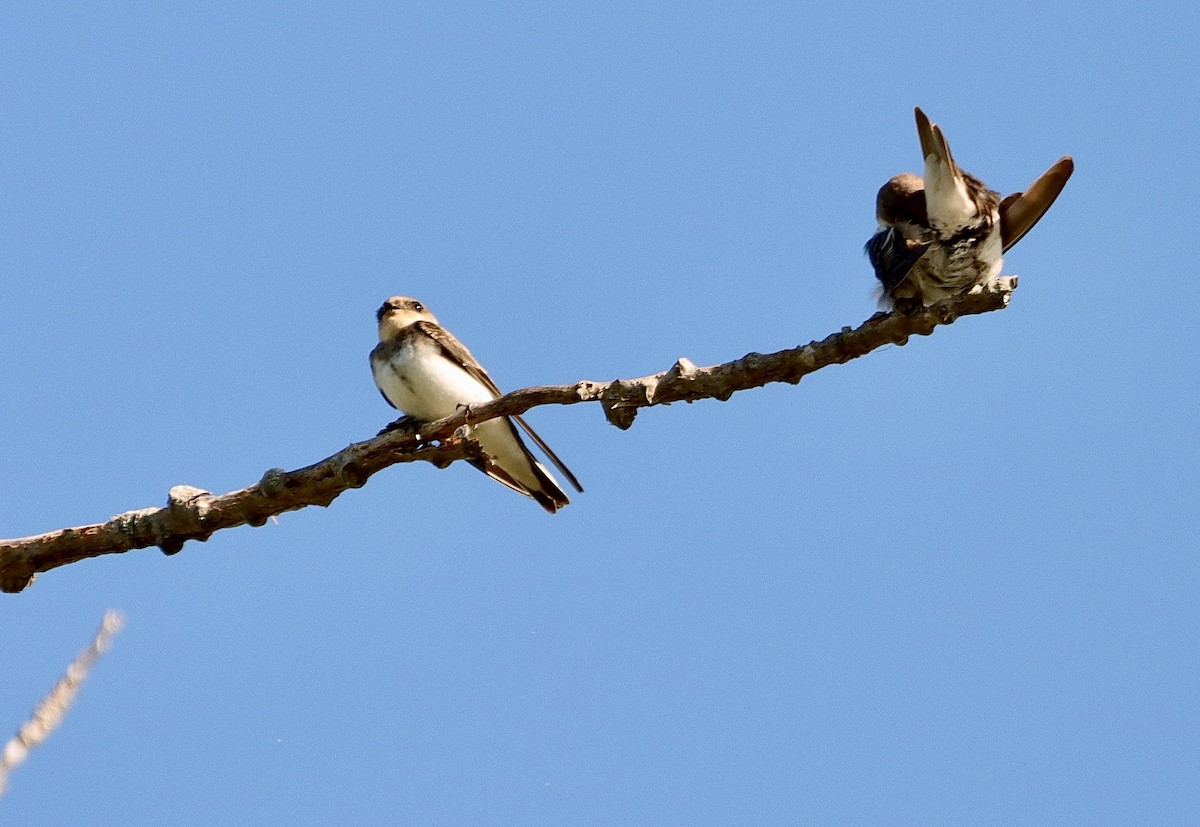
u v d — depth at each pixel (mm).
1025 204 12617
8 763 6363
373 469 11094
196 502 11008
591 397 10836
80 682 6660
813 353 10523
